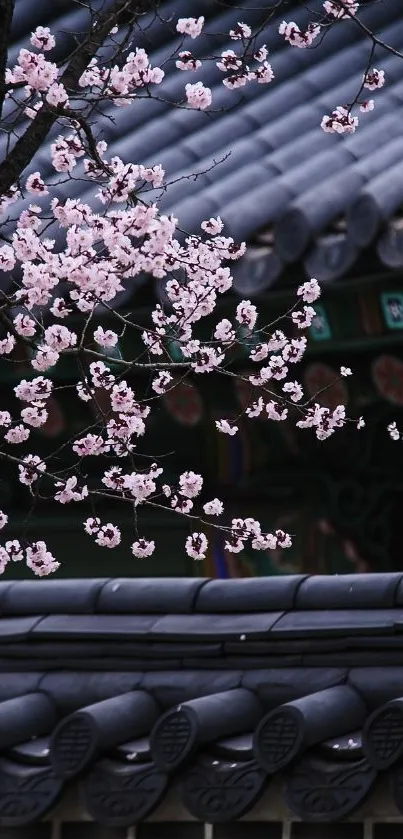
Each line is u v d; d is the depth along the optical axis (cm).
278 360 1063
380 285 1123
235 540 1062
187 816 722
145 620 799
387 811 679
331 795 667
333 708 697
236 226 1156
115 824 699
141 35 1670
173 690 762
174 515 1423
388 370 1245
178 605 799
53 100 861
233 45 1672
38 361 925
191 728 696
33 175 995
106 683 780
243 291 1138
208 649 767
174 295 999
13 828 741
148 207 913
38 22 1750
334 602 759
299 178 1223
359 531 1378
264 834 709
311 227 1107
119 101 967
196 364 991
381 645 729
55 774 710
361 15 1641
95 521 1082
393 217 1070
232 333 1045
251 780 683
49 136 1557
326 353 1265
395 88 1492
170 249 945
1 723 755
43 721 775
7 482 1473
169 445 1405
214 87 1602
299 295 1079
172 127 1498
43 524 1474
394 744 650
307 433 1360
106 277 923
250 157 1370
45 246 932
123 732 729
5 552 1070
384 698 714
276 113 1488
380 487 1365
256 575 1410
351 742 680
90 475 1450
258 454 1388
